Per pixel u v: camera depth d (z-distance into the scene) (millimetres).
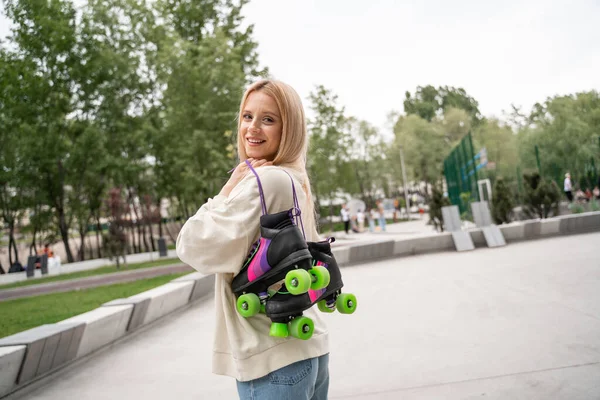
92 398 4121
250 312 1438
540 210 17922
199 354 5312
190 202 34812
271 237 1418
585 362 3586
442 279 8398
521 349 4098
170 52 28125
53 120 28875
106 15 30625
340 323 5930
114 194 23578
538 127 40781
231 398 3795
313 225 1821
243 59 33156
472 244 12555
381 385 3637
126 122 32094
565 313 5117
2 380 4090
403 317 5863
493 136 53781
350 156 48688
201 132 27375
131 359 5367
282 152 1648
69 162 29531
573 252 9688
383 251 12641
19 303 12969
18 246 44312
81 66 29469
